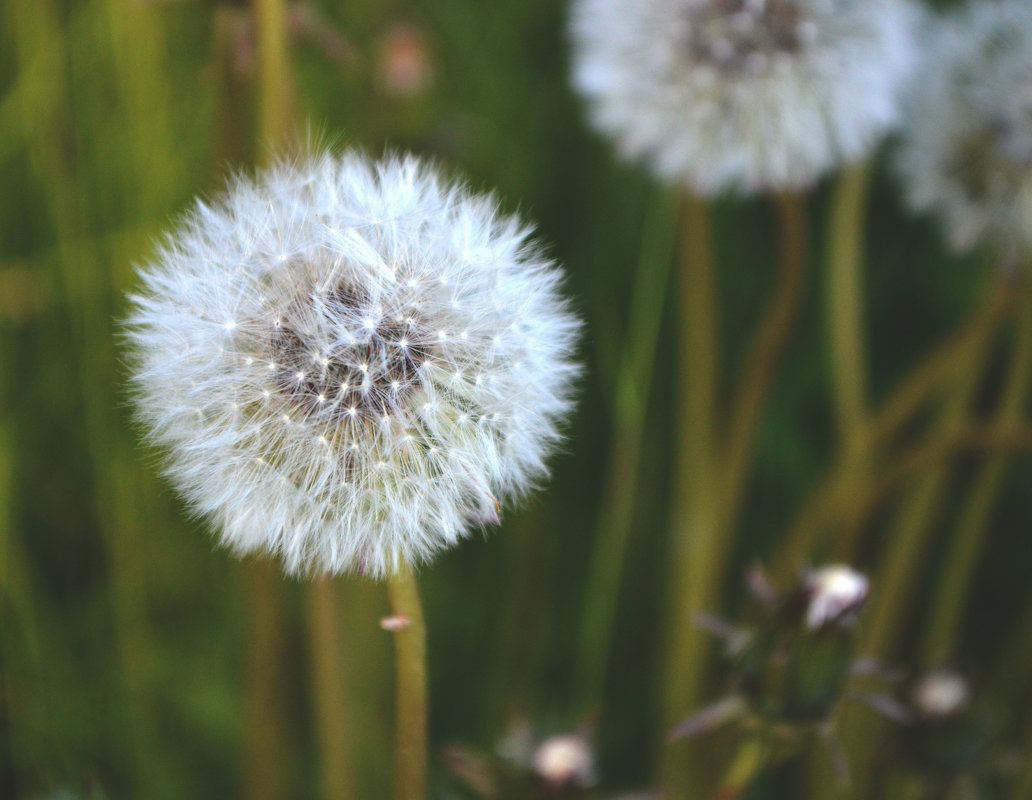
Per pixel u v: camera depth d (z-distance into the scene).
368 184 0.36
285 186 0.36
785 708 0.37
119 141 0.43
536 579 0.45
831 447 0.50
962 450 0.42
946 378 0.44
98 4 0.43
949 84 0.43
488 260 0.36
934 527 0.48
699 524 0.44
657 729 0.44
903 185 0.43
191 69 0.44
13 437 0.43
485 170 0.47
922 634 0.47
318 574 0.36
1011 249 0.42
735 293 0.51
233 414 0.36
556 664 0.46
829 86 0.41
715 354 0.44
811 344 0.49
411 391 0.36
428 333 0.36
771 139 0.41
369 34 0.47
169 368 0.36
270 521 0.35
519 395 0.36
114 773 0.42
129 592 0.42
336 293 0.36
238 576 0.43
